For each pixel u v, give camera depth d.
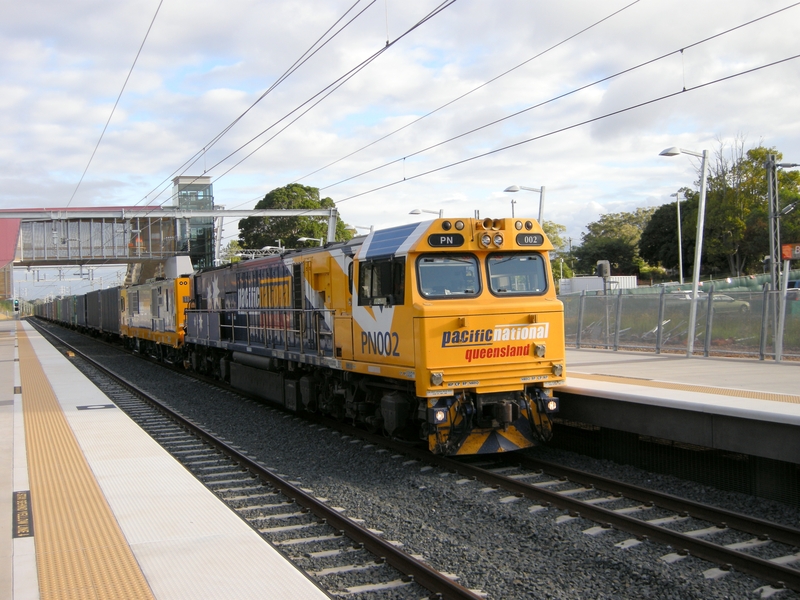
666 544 6.70
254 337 16.77
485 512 7.91
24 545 5.93
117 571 5.33
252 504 8.39
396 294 10.01
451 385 9.50
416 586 5.82
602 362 15.56
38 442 10.61
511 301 10.09
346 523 7.21
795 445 7.80
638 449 10.17
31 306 151.88
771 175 23.50
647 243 58.75
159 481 8.13
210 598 4.83
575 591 5.77
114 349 36.94
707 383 11.30
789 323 14.75
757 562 5.96
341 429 12.91
